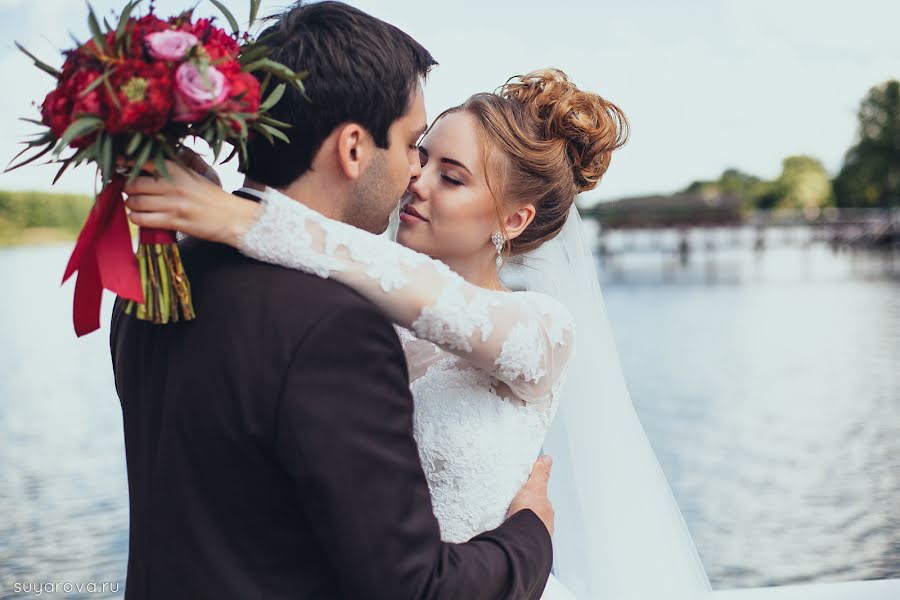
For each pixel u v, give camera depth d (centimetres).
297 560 110
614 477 219
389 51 121
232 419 108
